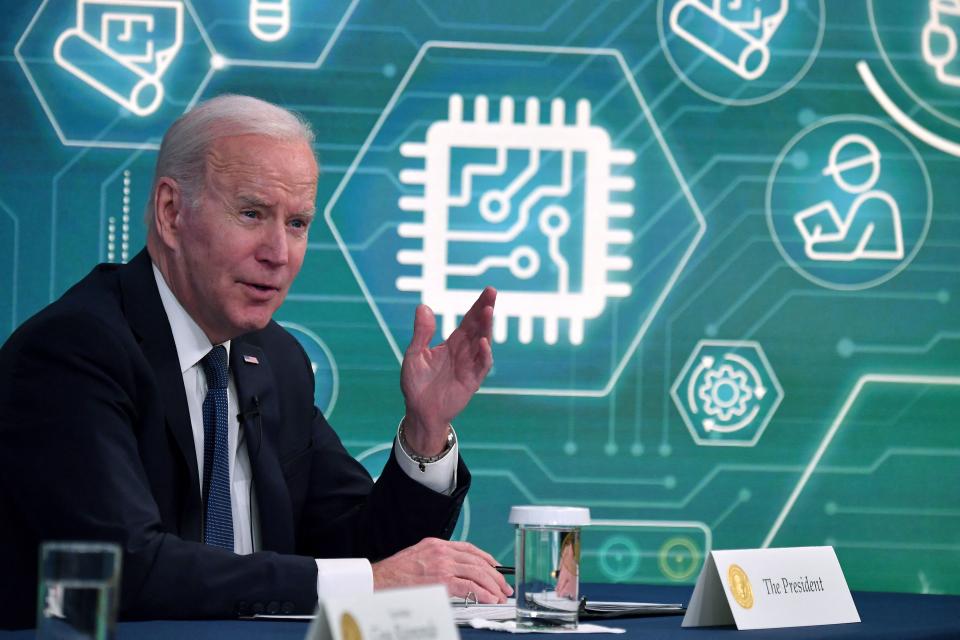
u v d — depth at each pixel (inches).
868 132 557.0
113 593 149.6
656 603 286.7
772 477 550.6
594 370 549.0
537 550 213.8
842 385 553.3
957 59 558.9
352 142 544.7
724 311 552.4
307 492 333.1
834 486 551.2
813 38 557.0
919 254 556.4
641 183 552.4
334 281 542.9
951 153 558.3
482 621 214.8
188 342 296.5
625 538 547.5
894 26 558.3
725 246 552.7
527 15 549.6
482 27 548.7
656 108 553.3
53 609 147.6
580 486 547.2
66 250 531.8
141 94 537.0
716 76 554.3
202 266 289.0
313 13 544.7
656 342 550.6
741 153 554.3
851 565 550.0
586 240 550.3
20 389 264.7
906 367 554.6
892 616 255.8
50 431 257.8
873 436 552.7
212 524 285.9
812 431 552.1
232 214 287.1
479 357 295.4
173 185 292.0
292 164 290.5
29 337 270.5
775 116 556.1
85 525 246.7
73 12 534.3
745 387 551.8
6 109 530.3
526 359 547.5
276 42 542.6
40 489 253.4
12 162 530.0
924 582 550.6
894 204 556.7
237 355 309.3
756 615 226.4
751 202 554.3
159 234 295.1
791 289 553.6
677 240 552.1
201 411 297.6
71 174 532.4
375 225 545.0
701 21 555.2
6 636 197.3
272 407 311.6
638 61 552.7
